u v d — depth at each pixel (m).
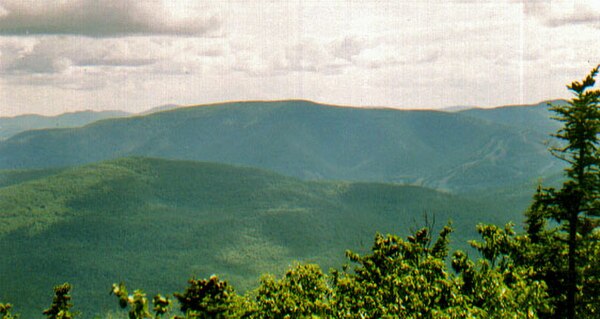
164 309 28.23
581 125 38.78
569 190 39.22
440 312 35.56
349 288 43.88
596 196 39.12
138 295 27.39
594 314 42.19
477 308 37.03
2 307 50.78
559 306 42.16
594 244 41.84
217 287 29.72
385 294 40.56
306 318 40.06
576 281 42.12
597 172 39.81
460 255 45.75
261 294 46.75
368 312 40.41
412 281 39.97
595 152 39.34
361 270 48.81
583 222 41.47
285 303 41.72
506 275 44.47
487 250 48.28
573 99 39.47
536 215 43.66
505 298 39.00
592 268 41.25
